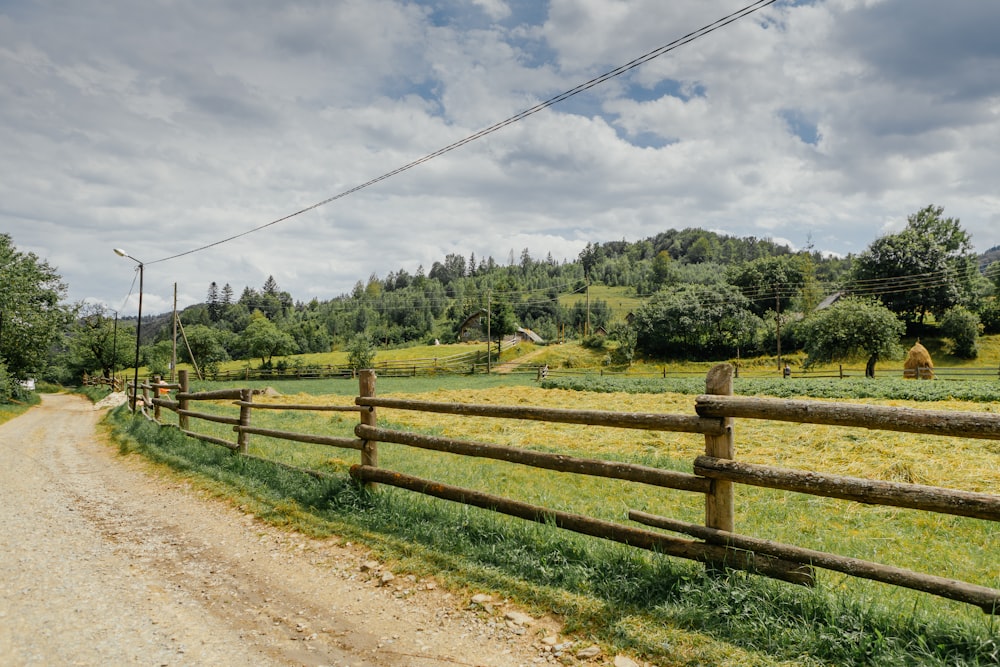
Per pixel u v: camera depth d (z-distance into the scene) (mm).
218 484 7719
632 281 187000
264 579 4543
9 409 31453
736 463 3729
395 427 14422
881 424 3168
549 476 8219
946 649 2891
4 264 39812
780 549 3527
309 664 3209
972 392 21172
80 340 65250
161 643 3449
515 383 45469
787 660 3006
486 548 4711
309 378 62781
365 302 163625
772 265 96812
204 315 179125
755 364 64188
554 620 3633
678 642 3242
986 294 75438
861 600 3465
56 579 4500
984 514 2768
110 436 14656
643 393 28453
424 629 3629
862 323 42250
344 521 5781
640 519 4223
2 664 3141
